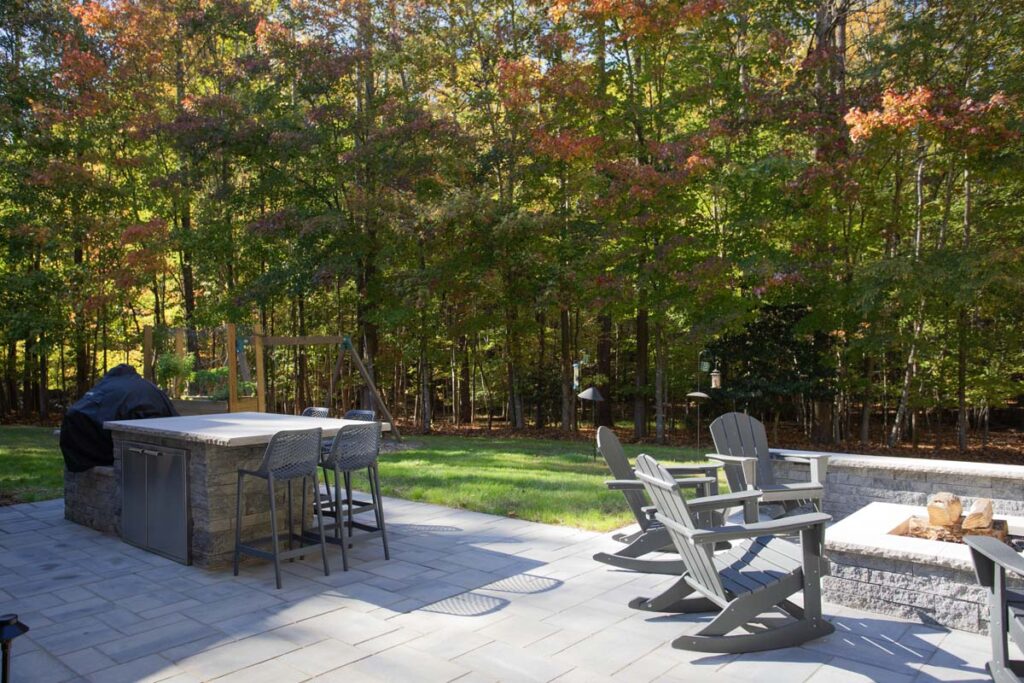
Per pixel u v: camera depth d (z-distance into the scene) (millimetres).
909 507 5156
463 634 3916
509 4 17078
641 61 15625
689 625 4023
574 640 3818
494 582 4836
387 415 14375
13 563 5379
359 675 3406
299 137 15289
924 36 13164
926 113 11430
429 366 21766
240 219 18422
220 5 17203
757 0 14492
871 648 3674
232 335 11508
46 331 17109
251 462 5484
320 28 16297
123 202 18250
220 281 18906
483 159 16359
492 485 8305
